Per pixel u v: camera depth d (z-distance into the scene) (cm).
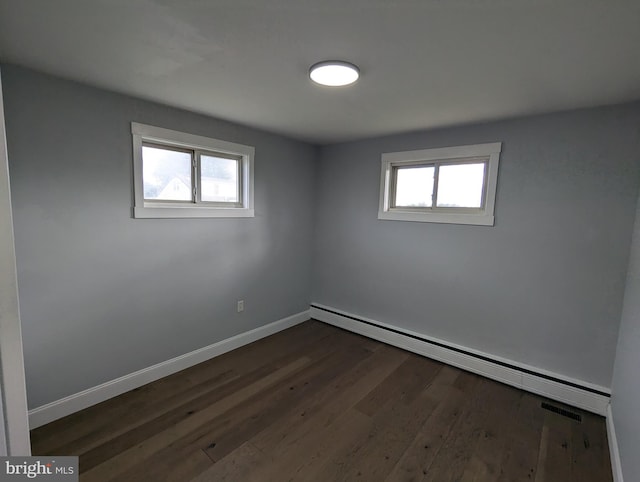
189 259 279
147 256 251
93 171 217
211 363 295
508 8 121
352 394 251
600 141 225
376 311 357
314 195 401
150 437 198
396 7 122
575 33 136
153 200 259
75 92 204
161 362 267
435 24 133
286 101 233
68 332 214
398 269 336
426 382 271
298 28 139
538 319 257
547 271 251
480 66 170
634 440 151
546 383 252
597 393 232
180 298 276
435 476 174
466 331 294
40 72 190
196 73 188
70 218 209
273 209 351
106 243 227
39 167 195
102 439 195
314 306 415
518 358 268
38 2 122
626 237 219
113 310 234
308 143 382
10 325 84
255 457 184
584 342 238
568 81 185
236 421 215
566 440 204
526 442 202
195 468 175
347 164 370
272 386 259
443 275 305
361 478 172
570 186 238
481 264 283
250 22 135
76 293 215
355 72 176
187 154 278
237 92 217
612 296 226
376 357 315
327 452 190
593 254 232
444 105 233
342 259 384
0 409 82
